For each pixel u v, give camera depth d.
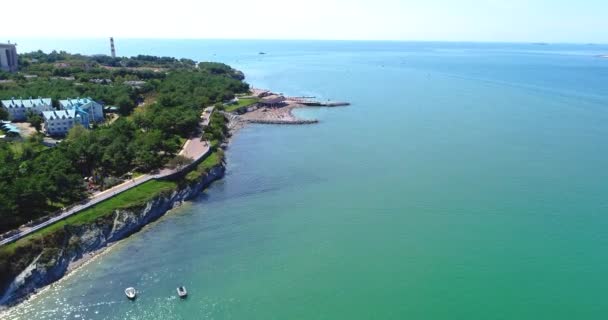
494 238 108.12
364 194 135.50
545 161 161.25
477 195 132.50
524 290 89.50
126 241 109.50
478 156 168.75
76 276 95.12
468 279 93.12
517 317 82.31
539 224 114.25
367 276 94.75
